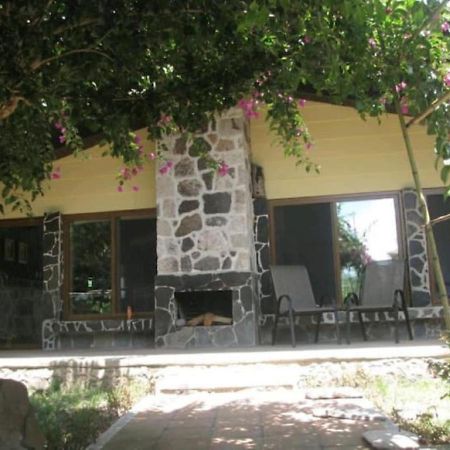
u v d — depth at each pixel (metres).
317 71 3.95
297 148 6.70
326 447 3.93
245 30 3.64
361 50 3.48
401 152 8.48
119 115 4.79
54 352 8.13
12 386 3.98
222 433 4.40
